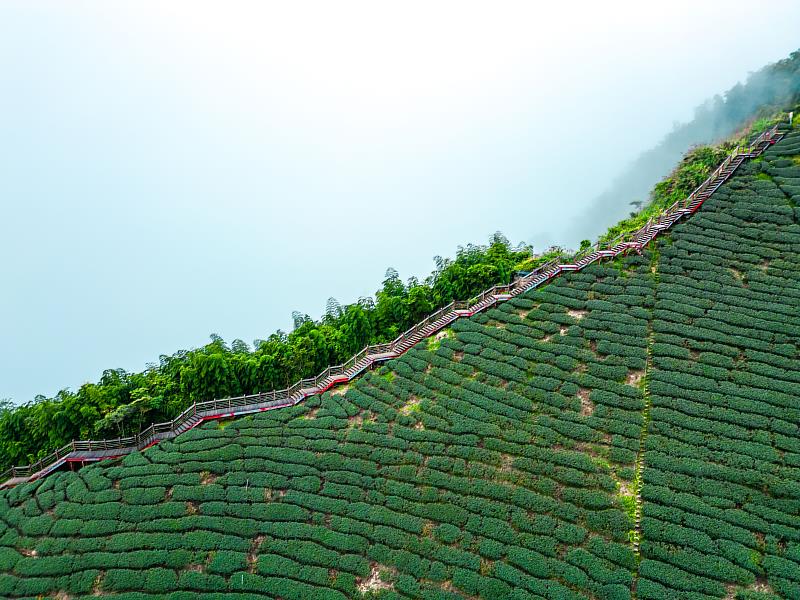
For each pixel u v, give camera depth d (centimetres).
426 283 5094
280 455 3784
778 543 2745
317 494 3538
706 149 5659
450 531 3175
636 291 4128
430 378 4025
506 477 3334
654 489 3055
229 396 4438
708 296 3941
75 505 3712
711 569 2722
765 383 3369
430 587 3008
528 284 4541
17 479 4172
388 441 3703
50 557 3488
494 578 2950
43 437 4397
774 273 3941
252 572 3269
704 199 4678
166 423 4247
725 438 3184
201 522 3506
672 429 3294
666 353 3688
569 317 4122
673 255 4297
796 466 2994
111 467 3947
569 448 3384
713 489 2994
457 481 3381
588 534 3000
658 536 2878
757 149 4981
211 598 3186
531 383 3772
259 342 5053
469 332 4278
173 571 3322
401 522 3284
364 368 4328
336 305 5212
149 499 3666
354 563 3178
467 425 3644
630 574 2806
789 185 4447
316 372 4578
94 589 3322
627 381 3628
